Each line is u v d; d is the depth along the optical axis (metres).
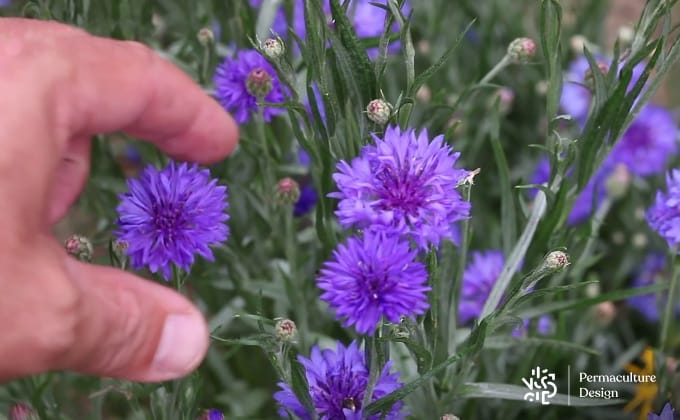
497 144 0.50
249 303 0.56
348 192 0.38
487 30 0.65
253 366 0.60
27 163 0.33
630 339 0.63
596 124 0.46
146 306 0.36
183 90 0.40
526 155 0.69
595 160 0.47
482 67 0.66
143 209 0.43
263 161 0.54
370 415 0.41
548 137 0.47
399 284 0.37
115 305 0.35
